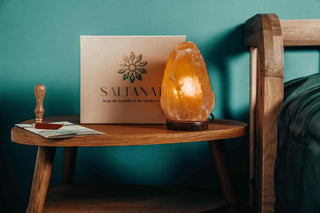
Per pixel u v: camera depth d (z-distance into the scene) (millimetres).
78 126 772
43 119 954
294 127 666
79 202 836
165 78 774
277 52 792
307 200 549
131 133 697
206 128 753
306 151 579
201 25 1089
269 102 792
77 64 1103
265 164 798
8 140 1118
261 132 815
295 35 1025
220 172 841
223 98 1104
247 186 1117
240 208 1107
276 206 724
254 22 922
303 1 1075
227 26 1087
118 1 1086
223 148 842
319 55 1084
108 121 856
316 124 563
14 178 1126
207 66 1098
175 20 1088
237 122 903
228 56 1093
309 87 750
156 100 855
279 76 787
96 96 853
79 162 1131
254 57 1037
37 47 1097
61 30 1093
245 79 1098
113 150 1131
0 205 1130
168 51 846
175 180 1133
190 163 1130
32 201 708
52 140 665
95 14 1088
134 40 845
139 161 1131
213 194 917
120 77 851
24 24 1090
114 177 1134
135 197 886
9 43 1096
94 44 844
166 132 712
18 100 1110
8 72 1104
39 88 850
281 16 1079
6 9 1086
